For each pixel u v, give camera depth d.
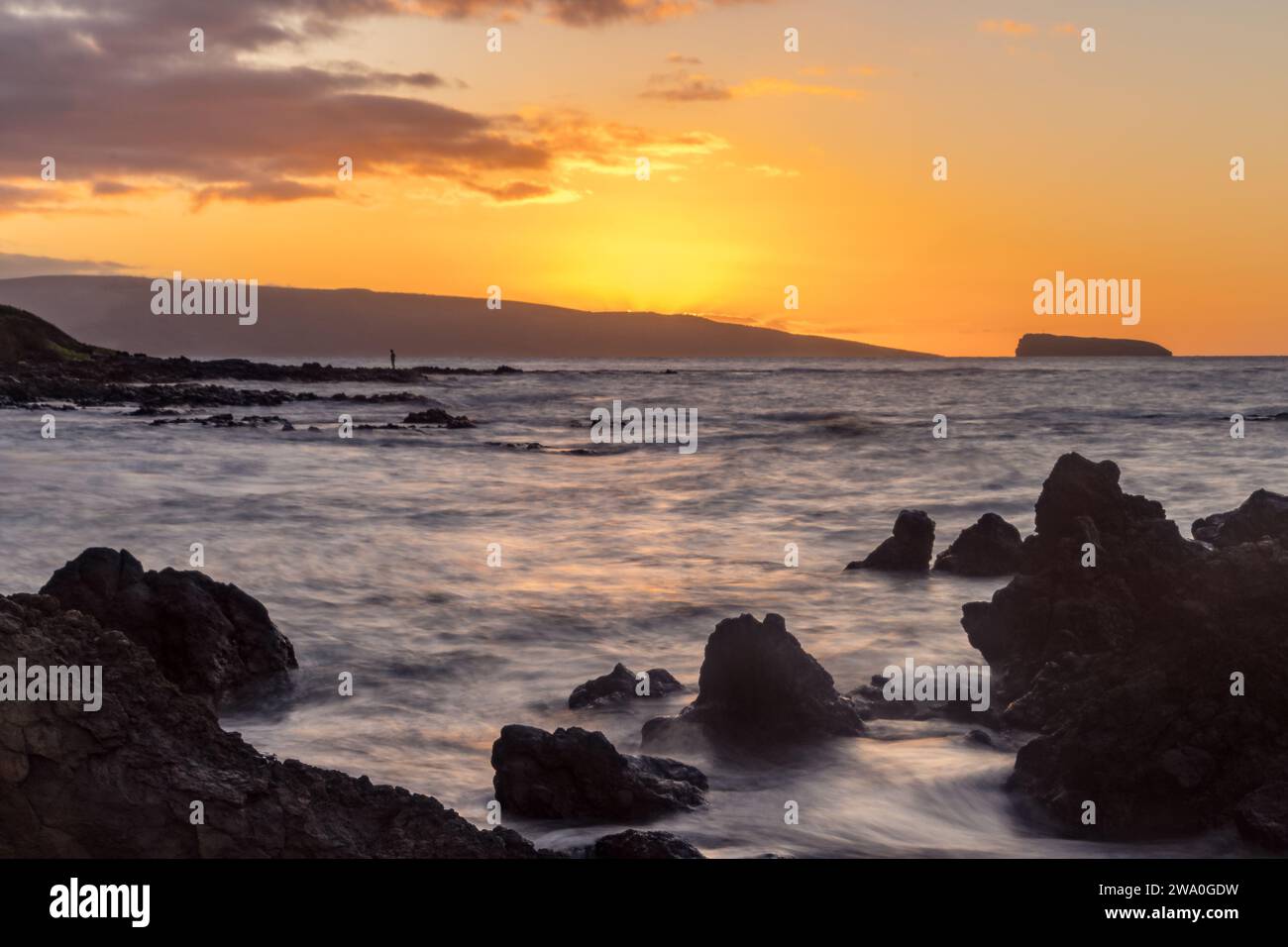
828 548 27.34
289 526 29.20
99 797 7.99
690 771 12.31
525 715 15.22
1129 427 62.75
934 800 12.03
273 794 8.46
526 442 59.50
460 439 59.91
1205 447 49.88
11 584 21.98
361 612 20.50
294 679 16.80
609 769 11.65
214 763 8.44
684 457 50.69
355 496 35.69
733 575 23.86
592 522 31.66
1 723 7.89
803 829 11.16
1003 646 15.34
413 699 15.92
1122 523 16.05
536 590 22.25
